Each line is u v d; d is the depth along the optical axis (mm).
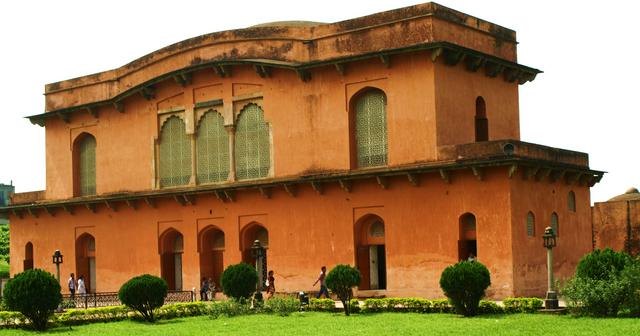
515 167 21078
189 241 27281
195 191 26625
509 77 25688
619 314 16953
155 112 28266
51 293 18406
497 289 21312
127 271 28656
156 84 28109
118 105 28891
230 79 26484
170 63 27938
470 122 23859
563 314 17641
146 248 28234
